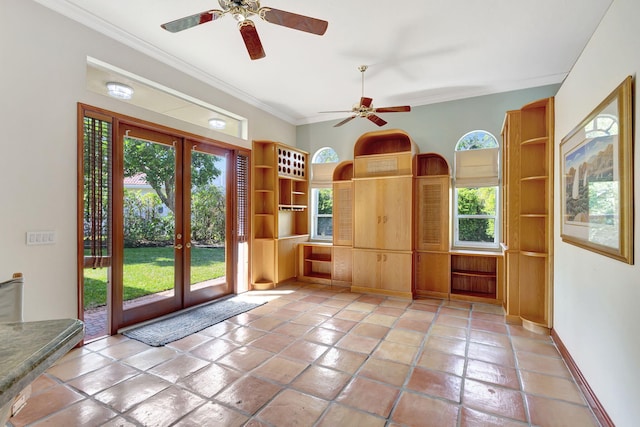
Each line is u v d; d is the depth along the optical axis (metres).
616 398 1.75
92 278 3.17
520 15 2.83
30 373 0.69
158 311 3.66
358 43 3.32
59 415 1.91
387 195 4.65
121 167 3.25
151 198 3.58
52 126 2.66
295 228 5.93
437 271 4.58
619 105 1.64
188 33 3.15
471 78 4.19
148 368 2.49
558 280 2.95
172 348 2.86
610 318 1.83
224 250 4.56
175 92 3.78
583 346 2.26
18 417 1.88
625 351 1.65
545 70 3.94
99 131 3.03
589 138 2.04
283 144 5.21
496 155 4.49
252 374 2.41
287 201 5.59
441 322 3.54
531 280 3.43
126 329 3.27
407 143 5.02
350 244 5.13
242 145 4.80
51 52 2.65
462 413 1.96
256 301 4.33
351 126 5.66
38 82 2.58
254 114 5.04
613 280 1.80
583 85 2.27
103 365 2.53
